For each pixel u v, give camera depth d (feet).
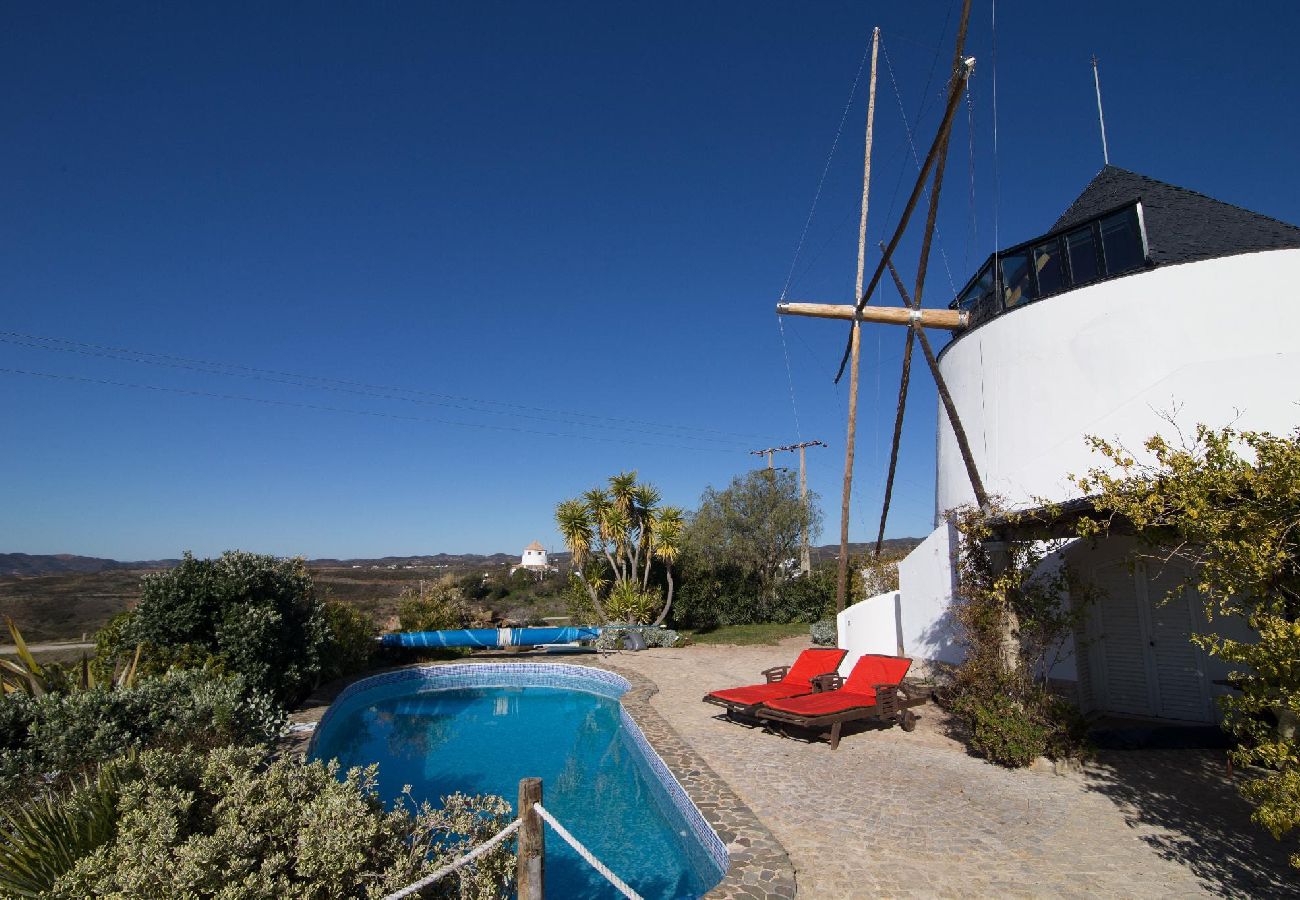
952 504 43.50
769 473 91.15
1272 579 13.76
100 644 37.11
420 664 61.21
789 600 87.30
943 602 40.52
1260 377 28.25
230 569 39.70
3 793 20.08
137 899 11.77
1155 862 17.67
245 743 24.73
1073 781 24.26
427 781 32.37
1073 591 27.07
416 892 13.44
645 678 50.01
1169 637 31.37
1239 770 24.61
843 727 33.63
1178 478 15.55
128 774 16.61
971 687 29.14
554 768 34.30
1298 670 12.44
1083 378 35.60
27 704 24.63
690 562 85.76
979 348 41.60
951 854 18.43
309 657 42.70
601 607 77.36
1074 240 39.83
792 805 22.53
